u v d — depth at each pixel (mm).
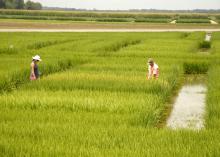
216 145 11234
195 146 11258
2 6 190125
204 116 17766
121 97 17547
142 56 35125
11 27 79250
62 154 10516
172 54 35781
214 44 50469
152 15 168250
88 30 78750
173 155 10531
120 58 32562
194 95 23141
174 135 12281
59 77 22281
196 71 31172
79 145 11227
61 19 123062
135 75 23891
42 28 80250
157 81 21234
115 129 12727
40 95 17766
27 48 42000
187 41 51531
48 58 31109
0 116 14195
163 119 17859
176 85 26203
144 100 16859
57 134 12125
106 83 20719
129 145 11297
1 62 27984
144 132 12539
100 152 10625
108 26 94062
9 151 10578
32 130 12422
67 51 37844
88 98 17031
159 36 62344
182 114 18766
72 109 15688
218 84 21094
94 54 35656
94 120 13875
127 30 82062
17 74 22750
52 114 14570
